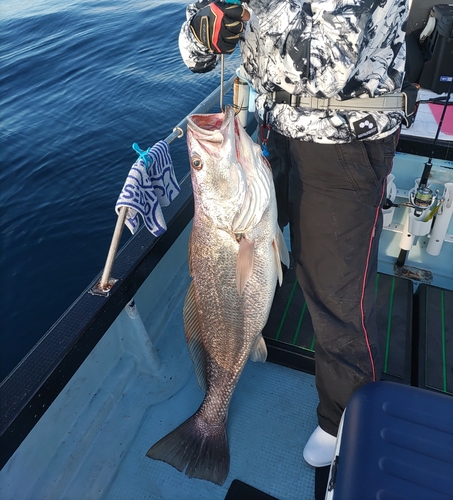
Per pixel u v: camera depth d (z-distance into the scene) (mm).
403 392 1244
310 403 2008
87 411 1930
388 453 1129
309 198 1473
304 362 2098
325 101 1324
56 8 14250
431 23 2771
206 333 1704
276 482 1729
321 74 1143
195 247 1600
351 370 1582
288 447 1845
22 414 1374
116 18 12477
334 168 1392
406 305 2273
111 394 2002
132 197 1594
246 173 1423
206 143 1387
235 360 1722
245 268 1529
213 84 8352
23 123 7512
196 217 1557
